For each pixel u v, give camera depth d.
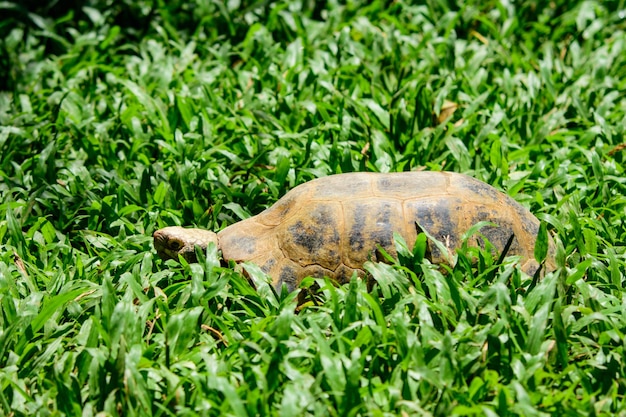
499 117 6.89
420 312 4.42
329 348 4.18
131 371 4.01
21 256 5.51
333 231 4.85
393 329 4.46
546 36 9.10
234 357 4.39
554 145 6.96
